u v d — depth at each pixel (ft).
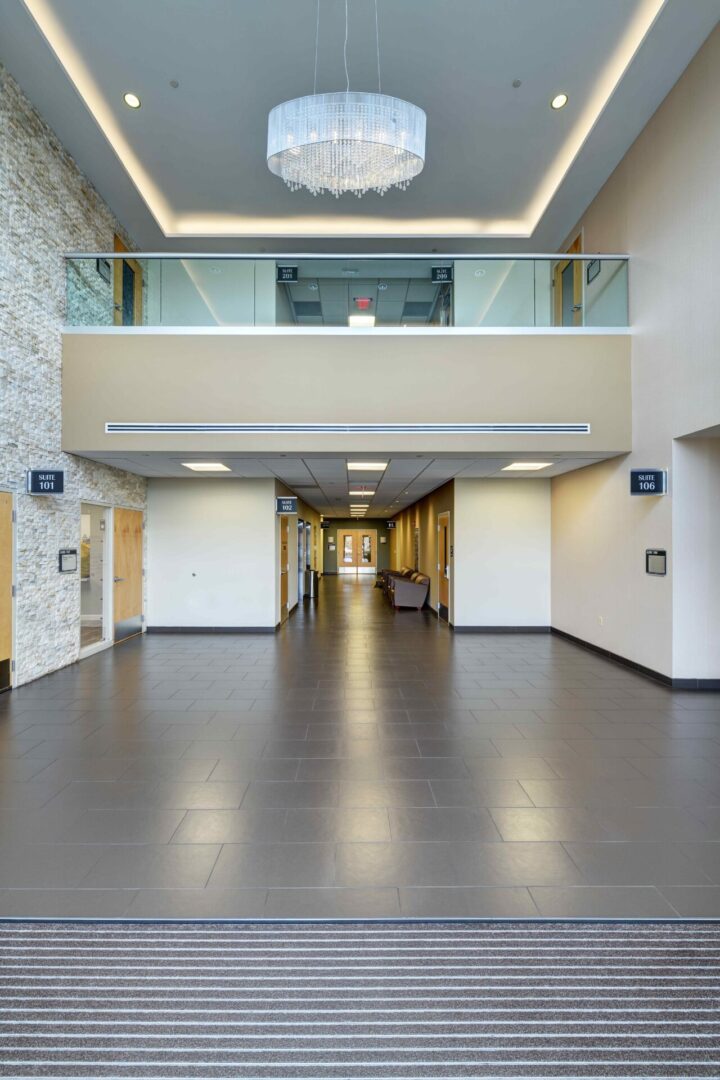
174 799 12.23
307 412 23.62
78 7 17.95
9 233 19.88
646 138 22.18
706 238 18.44
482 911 8.55
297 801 12.14
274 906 8.66
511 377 23.72
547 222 29.32
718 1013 6.77
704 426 18.70
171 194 27.81
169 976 7.33
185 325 23.73
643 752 14.98
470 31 18.94
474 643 31.19
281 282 23.84
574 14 18.26
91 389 23.63
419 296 23.89
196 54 19.79
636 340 23.34
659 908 8.63
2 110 19.34
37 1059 6.17
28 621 21.97
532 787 12.86
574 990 7.11
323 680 22.75
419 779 13.28
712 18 17.52
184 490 34.04
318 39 19.25
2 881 9.29
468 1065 6.09
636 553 23.81
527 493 34.88
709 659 21.15
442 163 25.58
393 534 88.33
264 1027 6.57
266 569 34.12
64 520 24.29
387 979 7.28
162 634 33.60
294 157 14.42
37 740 15.81
